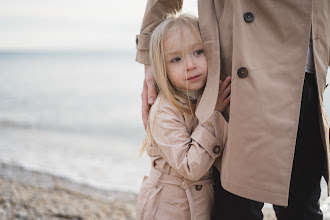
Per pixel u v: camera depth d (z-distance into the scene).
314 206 1.43
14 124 10.37
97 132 9.27
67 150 6.85
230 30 1.37
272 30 1.29
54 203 3.42
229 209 1.48
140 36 1.72
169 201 1.54
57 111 13.25
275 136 1.24
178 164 1.40
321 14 1.35
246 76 1.25
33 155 6.25
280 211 1.48
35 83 25.72
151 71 1.70
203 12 1.43
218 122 1.43
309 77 1.35
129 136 8.77
